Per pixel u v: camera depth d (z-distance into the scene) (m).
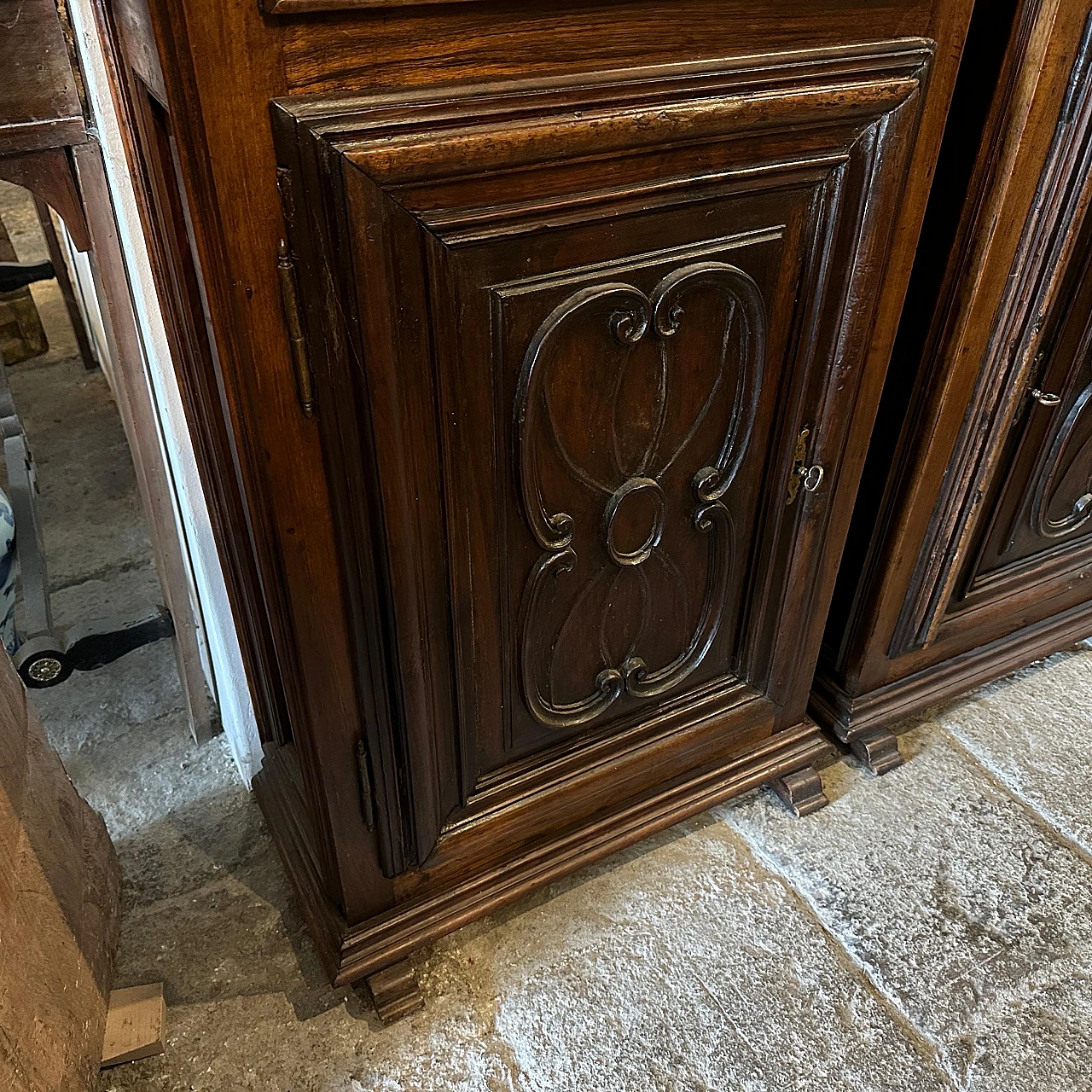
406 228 0.69
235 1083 1.07
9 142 0.96
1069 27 0.88
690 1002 1.15
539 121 0.69
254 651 1.23
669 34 0.72
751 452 1.03
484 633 0.97
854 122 0.84
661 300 0.84
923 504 1.21
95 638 1.45
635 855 1.32
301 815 1.21
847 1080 1.08
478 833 1.12
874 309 0.96
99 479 2.15
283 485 0.76
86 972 1.05
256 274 0.67
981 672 1.50
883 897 1.27
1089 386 1.25
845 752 1.48
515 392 0.82
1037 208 1.00
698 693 1.24
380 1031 1.12
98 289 1.13
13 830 0.95
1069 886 1.29
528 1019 1.13
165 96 0.61
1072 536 1.49
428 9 0.63
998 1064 1.10
